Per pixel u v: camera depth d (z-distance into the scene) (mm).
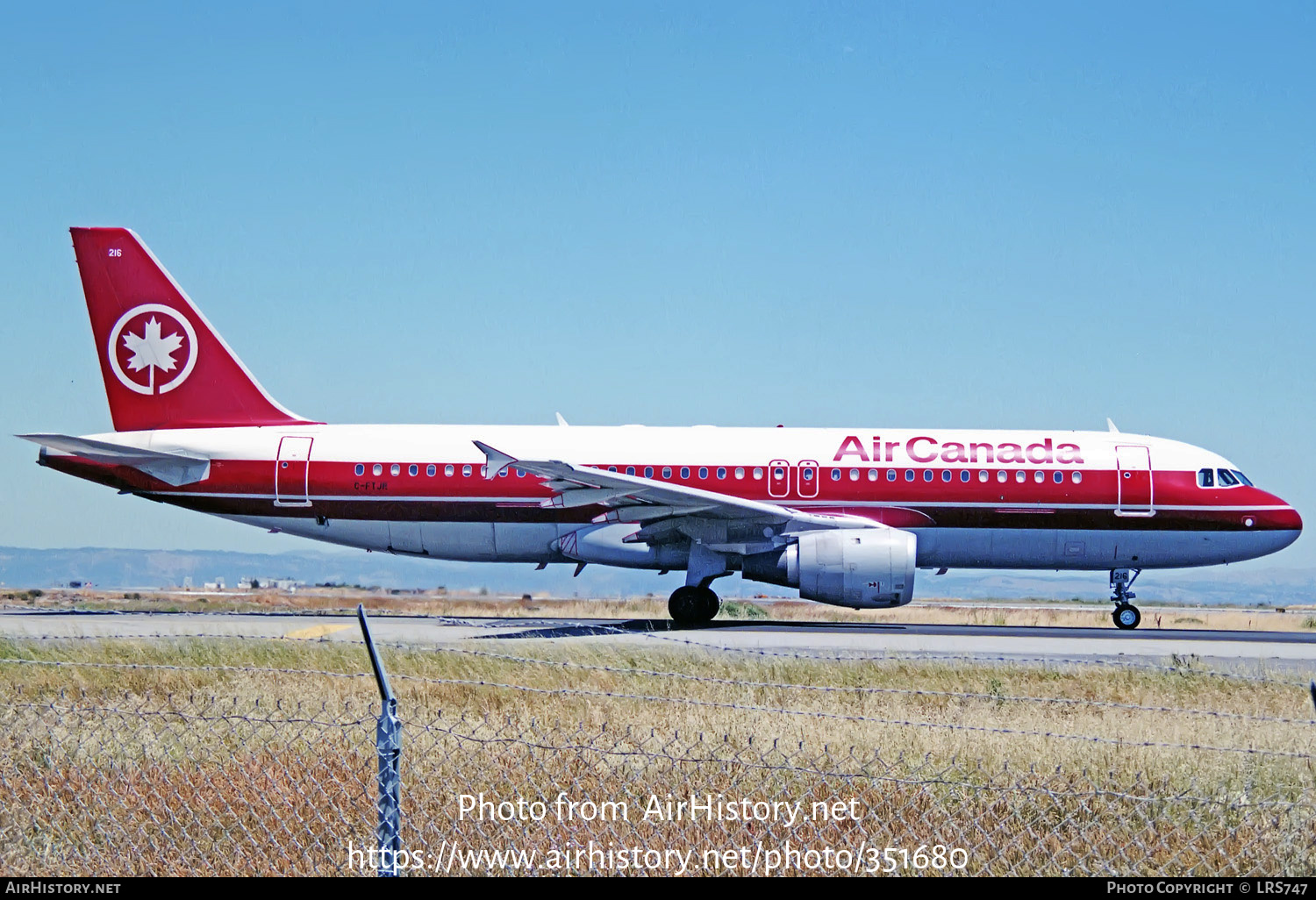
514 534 53469
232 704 25703
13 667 31219
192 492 53938
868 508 53000
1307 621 73125
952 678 33812
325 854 17172
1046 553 53969
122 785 19828
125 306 55250
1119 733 24797
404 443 53875
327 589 76688
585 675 32094
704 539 50688
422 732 22562
